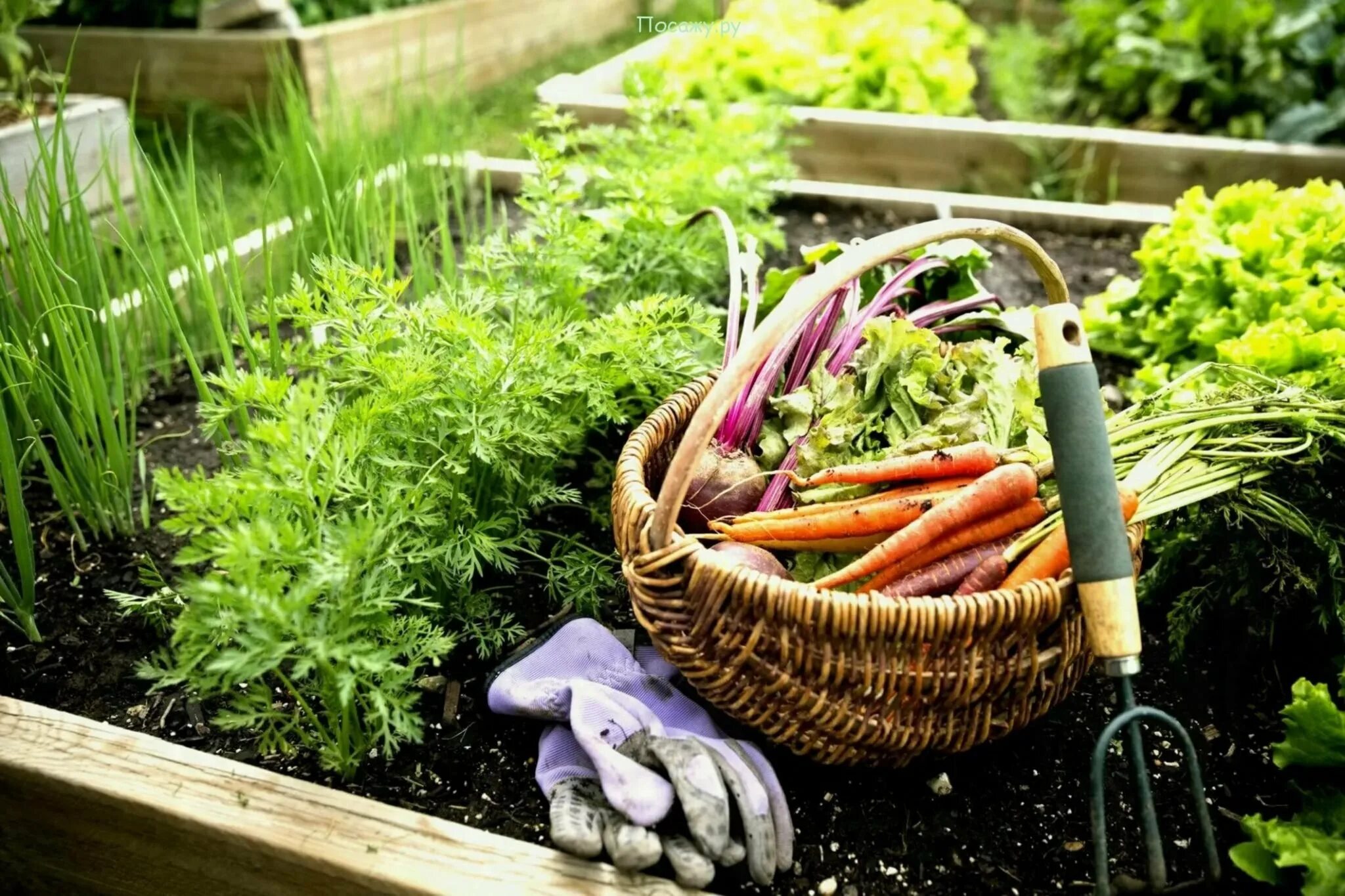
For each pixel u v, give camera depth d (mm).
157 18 3734
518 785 1411
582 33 4895
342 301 1541
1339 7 3537
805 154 3312
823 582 1312
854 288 1744
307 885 1300
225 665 1149
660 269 2125
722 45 3492
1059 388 1155
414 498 1368
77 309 1781
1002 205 2910
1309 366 1790
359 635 1299
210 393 1649
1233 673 1609
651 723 1377
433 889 1216
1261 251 2121
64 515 1906
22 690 1570
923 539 1290
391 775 1425
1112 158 3074
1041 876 1312
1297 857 1173
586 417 1725
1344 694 1324
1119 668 1140
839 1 5383
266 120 3398
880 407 1581
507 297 1736
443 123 2768
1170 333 2174
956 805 1395
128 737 1425
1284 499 1499
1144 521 1330
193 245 1887
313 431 1267
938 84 3877
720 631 1207
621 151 2490
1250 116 3578
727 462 1519
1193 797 1169
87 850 1453
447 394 1499
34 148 2379
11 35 2449
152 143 3352
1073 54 4621
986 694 1233
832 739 1264
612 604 1692
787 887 1291
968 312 1900
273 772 1395
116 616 1698
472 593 1633
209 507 1227
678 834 1265
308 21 3953
